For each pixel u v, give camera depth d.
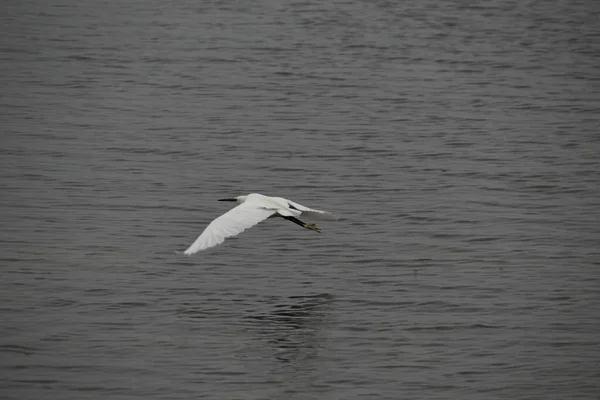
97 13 44.75
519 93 33.19
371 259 19.53
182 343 15.92
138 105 31.30
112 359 15.36
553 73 35.84
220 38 40.56
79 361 15.26
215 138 27.94
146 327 16.50
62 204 22.52
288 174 24.94
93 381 14.69
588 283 18.38
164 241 20.44
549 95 32.94
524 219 21.78
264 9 46.06
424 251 19.95
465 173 25.08
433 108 31.28
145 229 21.09
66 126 28.86
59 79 34.16
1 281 18.20
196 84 33.84
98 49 38.41
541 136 28.38
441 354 15.67
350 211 22.36
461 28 42.59
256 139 27.84
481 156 26.47
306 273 18.86
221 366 15.20
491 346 15.94
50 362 15.21
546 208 22.55
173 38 40.50
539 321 16.83
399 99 32.31
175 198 23.14
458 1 47.53
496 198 23.20
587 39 40.81
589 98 32.56
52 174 24.61
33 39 39.56
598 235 20.83
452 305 17.44
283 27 42.53
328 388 14.62
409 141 27.80
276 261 19.42
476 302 17.56
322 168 25.39
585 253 19.83
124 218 21.72
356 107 31.30
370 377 14.93
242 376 14.93
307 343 15.98
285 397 14.36
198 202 22.92
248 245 20.12
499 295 17.86
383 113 30.69
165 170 25.17
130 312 17.03
